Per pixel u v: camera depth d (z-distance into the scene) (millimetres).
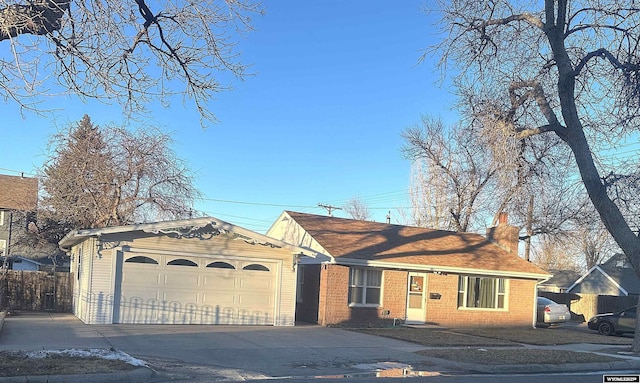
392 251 23781
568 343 19281
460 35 17688
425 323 23641
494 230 29250
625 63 15609
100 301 17328
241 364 11797
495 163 19359
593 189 17062
